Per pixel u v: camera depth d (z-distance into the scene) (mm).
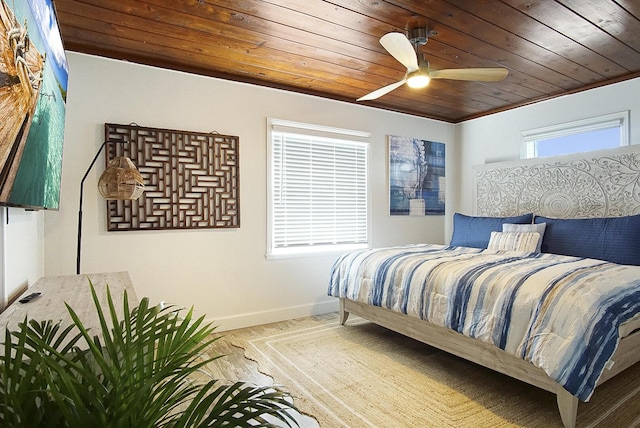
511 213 4375
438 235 5113
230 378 2475
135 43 2811
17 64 1053
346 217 4293
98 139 2928
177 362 679
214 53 3004
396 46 2258
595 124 3738
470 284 2330
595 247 3156
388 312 3051
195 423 658
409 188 4793
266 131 3707
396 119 4684
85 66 2896
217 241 3432
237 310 3541
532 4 2258
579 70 3346
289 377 2498
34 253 2373
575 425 1877
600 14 2375
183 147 3252
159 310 780
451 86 3775
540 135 4211
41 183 1475
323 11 2350
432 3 2250
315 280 4027
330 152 4184
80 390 584
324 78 3596
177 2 2244
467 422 1951
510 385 2377
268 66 3287
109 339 662
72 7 2291
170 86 3227
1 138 959
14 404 544
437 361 2762
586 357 1740
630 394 2205
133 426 619
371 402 2168
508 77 3506
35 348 615
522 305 2029
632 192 3365
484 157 4836
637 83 3439
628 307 1886
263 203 3686
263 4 2271
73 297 1516
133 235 3059
